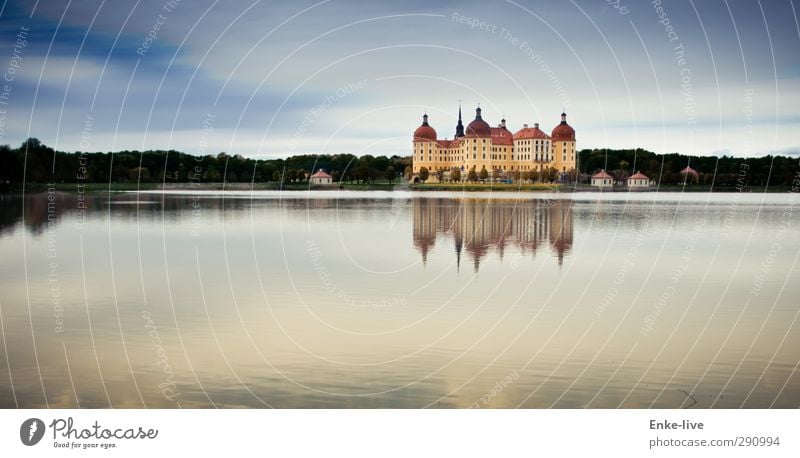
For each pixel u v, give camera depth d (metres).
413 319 28.88
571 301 32.72
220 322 28.02
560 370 22.42
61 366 22.44
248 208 97.50
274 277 38.81
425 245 54.72
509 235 62.81
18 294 33.47
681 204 117.19
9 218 76.06
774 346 24.92
